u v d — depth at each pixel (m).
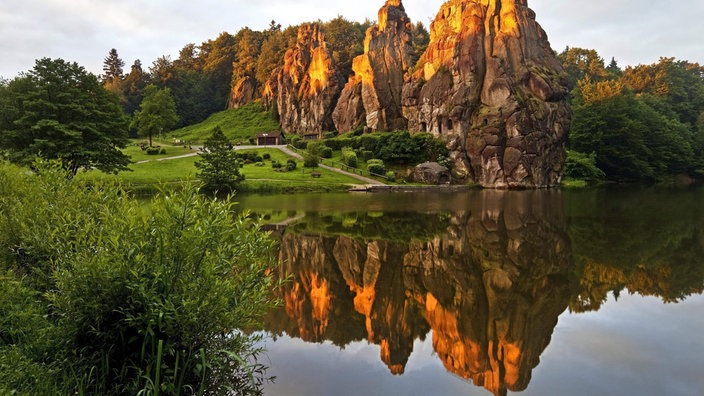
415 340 8.33
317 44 97.94
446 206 31.78
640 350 7.56
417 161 62.53
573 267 13.37
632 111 70.06
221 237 5.49
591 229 20.23
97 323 5.21
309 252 16.17
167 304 4.83
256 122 105.94
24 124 32.41
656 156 68.62
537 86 58.84
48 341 5.18
